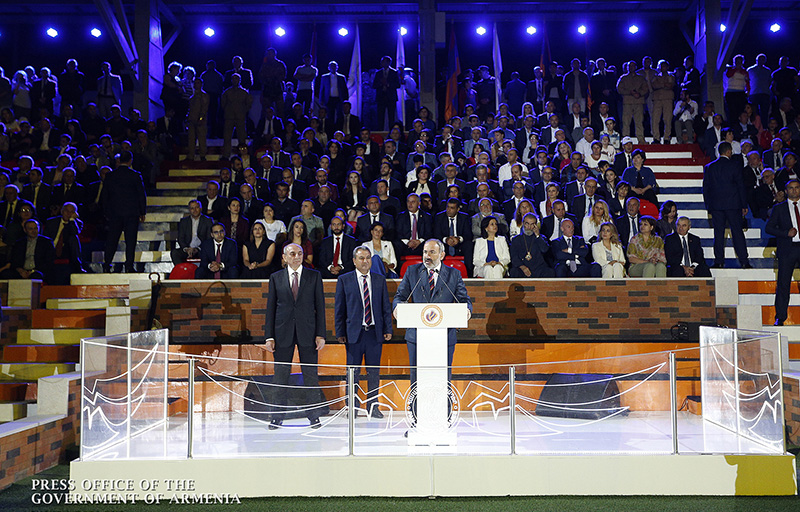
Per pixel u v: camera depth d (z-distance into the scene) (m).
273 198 12.17
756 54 17.92
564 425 7.12
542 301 9.29
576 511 5.33
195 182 14.11
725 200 11.33
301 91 16.53
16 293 9.40
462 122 15.60
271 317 7.53
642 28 18.30
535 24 18.36
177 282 9.30
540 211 11.76
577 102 15.99
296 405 6.98
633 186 12.59
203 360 8.64
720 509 5.35
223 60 18.48
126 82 17.92
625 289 9.26
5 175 12.32
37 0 16.86
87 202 12.44
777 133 14.94
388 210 11.44
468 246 10.29
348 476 5.79
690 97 16.36
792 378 7.16
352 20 18.09
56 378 6.88
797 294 10.43
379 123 16.05
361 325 7.75
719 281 9.25
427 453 5.89
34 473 6.29
